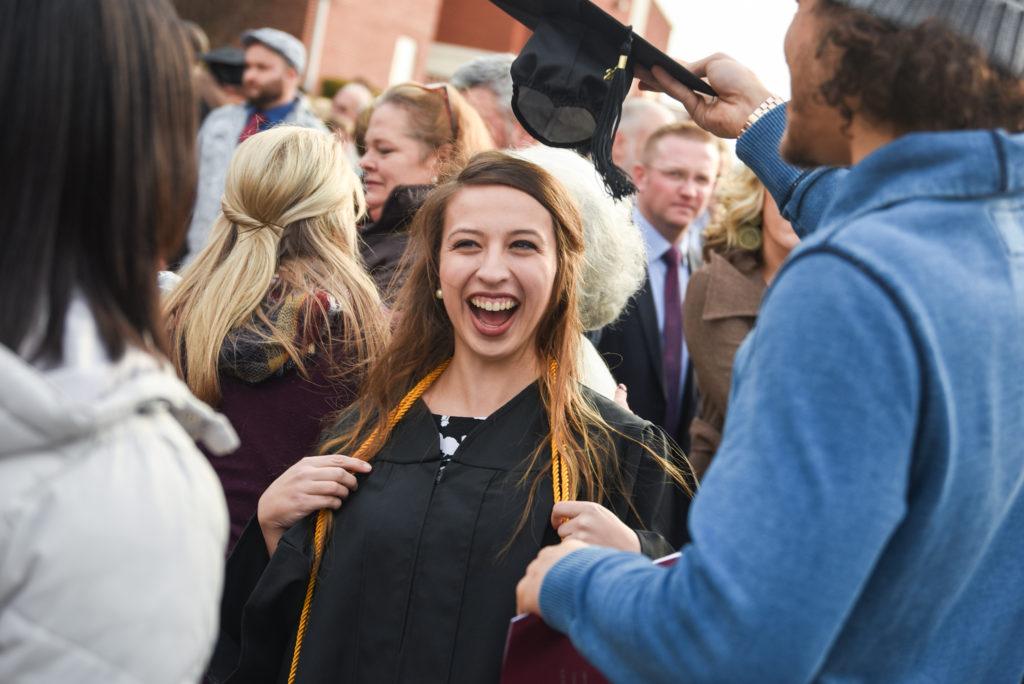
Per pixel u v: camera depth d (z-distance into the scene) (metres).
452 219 2.22
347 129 7.89
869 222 1.29
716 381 3.97
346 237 2.85
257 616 2.12
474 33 25.80
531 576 1.51
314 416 2.61
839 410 1.18
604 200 2.64
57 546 1.11
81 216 1.22
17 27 1.19
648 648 1.26
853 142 1.43
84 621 1.12
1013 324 1.31
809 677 1.18
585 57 2.18
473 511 2.05
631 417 2.25
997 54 1.32
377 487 2.13
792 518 1.16
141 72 1.24
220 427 1.29
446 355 2.29
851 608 1.27
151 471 1.20
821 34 1.38
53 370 1.17
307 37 18.14
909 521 1.26
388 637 2.01
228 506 2.59
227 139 6.39
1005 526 1.44
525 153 2.77
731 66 2.10
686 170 4.68
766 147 1.98
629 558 1.40
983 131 1.32
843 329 1.20
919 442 1.23
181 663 1.20
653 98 6.29
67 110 1.19
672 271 4.70
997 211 1.33
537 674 1.61
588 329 2.68
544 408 2.17
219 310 2.63
